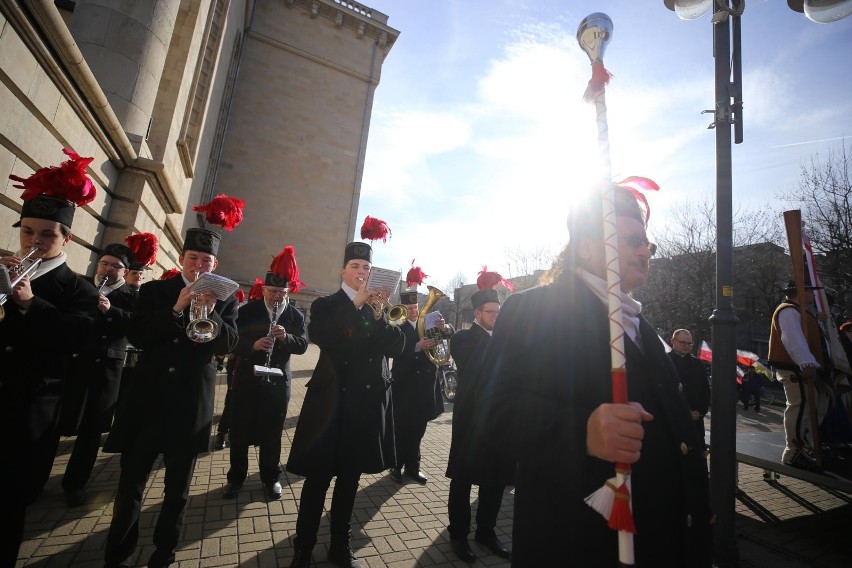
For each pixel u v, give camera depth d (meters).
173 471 2.74
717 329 3.54
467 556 3.26
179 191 10.41
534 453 1.32
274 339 4.23
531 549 1.38
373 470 3.02
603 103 1.40
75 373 3.70
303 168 22.78
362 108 24.55
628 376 1.42
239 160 21.56
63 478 3.82
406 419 4.82
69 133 4.61
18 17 3.40
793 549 3.82
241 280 21.05
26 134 3.82
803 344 4.18
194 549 3.08
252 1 21.83
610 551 1.30
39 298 2.32
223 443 5.44
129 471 2.59
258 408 4.09
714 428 3.51
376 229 3.56
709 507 1.39
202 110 11.79
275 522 3.56
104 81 6.37
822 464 4.05
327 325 3.09
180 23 8.50
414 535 3.60
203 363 2.96
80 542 3.05
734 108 3.66
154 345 2.84
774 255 21.94
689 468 1.36
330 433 2.96
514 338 1.53
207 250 3.28
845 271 15.89
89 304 2.65
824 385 4.60
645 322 1.66
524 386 1.48
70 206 2.59
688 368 5.02
